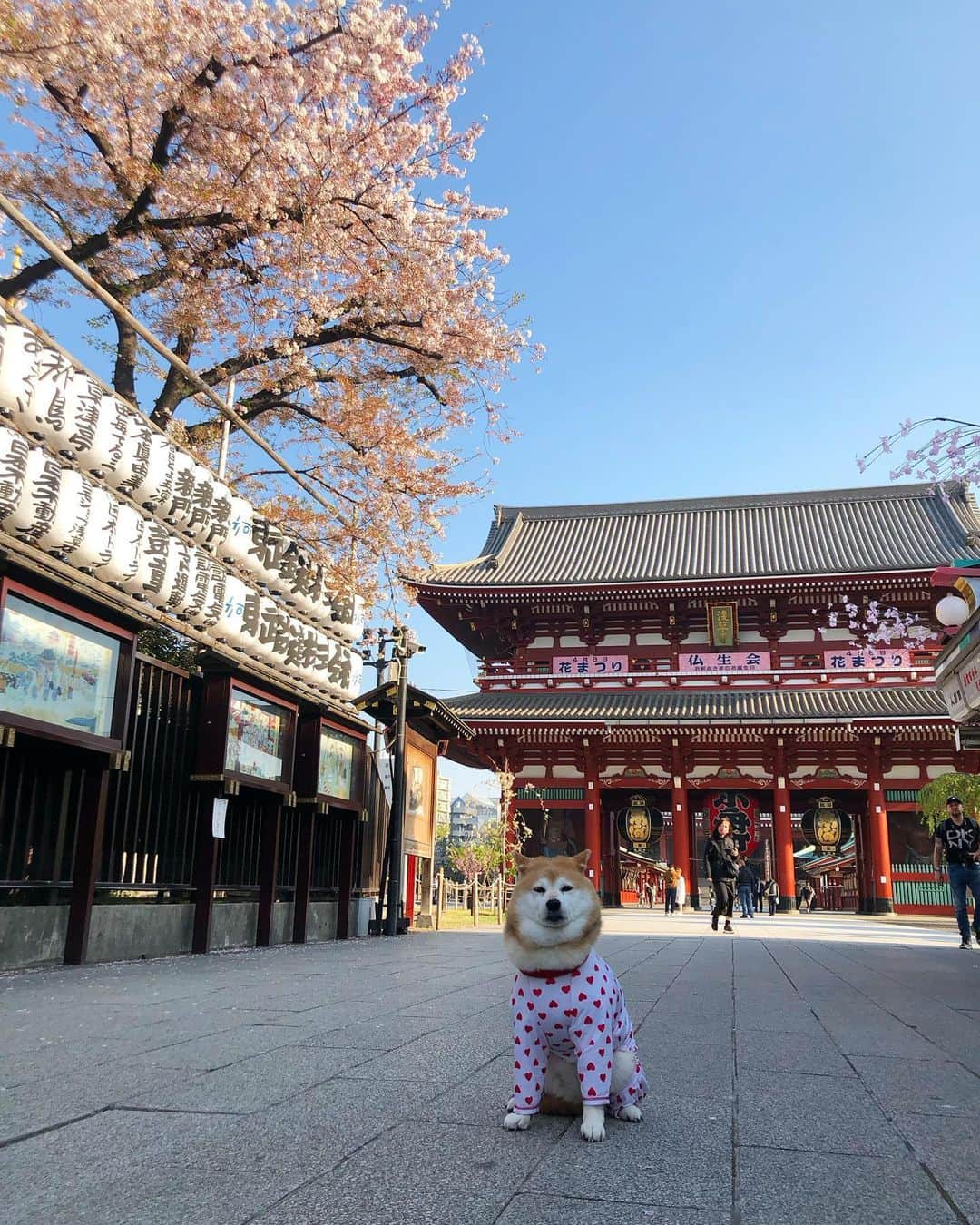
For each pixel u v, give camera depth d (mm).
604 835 42188
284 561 14422
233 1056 5199
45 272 13789
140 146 14797
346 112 15812
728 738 38531
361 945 14500
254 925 13398
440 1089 4477
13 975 8633
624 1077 4016
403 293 17406
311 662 15297
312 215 15453
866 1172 3318
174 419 16609
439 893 21062
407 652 18062
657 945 15977
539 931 3939
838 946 16281
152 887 11055
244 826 13742
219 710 12039
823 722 36125
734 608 41344
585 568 45781
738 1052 5672
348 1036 5887
